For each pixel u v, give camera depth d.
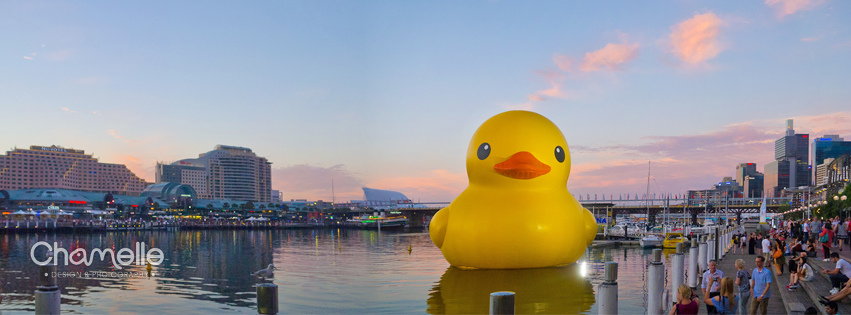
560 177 29.17
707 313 14.88
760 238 40.06
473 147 29.47
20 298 35.81
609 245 69.75
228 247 97.31
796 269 20.38
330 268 47.19
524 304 21.92
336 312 24.22
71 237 157.88
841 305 15.36
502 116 29.77
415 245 86.94
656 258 14.49
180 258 71.06
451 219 29.30
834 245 33.34
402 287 28.61
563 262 29.03
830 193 103.00
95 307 30.83
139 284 41.06
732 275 24.52
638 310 20.48
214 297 34.25
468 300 22.98
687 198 189.25
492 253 27.95
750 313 14.94
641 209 196.75
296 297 29.56
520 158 27.59
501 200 28.19
